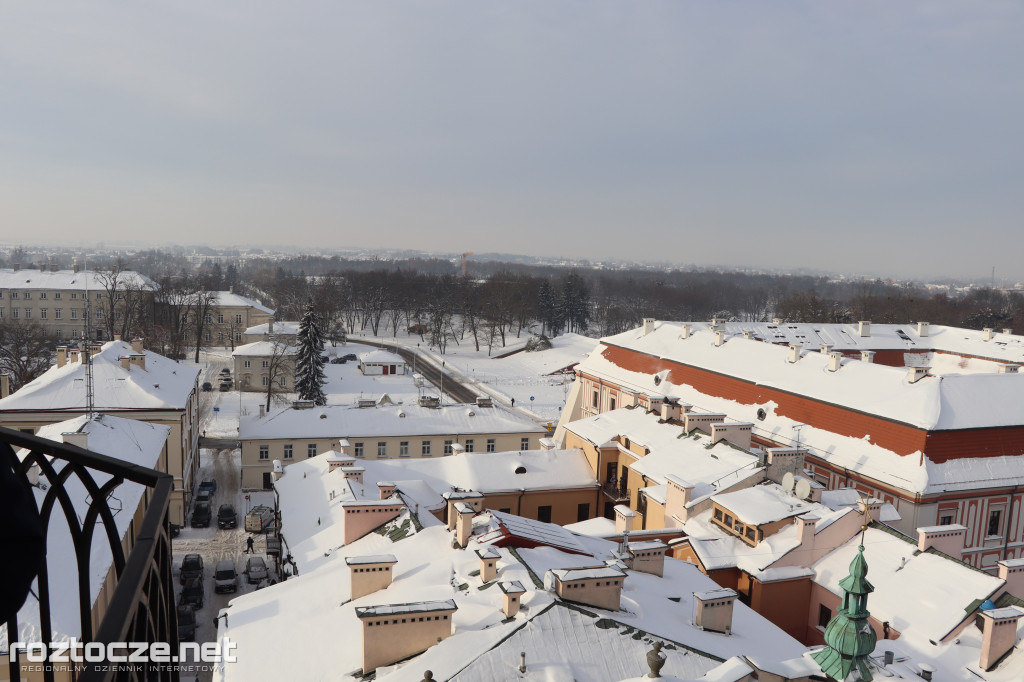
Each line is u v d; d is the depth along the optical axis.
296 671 22.06
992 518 44.59
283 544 38.84
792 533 34.31
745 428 46.81
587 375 78.06
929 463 43.44
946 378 47.75
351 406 72.06
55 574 26.44
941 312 174.25
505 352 160.62
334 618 24.69
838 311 154.75
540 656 19.66
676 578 29.14
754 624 26.47
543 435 72.69
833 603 31.47
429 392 105.56
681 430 49.88
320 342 100.38
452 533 29.75
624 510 36.44
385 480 47.28
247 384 111.75
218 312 153.88
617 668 19.92
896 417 45.78
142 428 53.91
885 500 44.47
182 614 41.72
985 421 45.31
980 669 25.72
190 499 66.00
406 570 27.53
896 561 31.48
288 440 67.44
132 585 4.13
